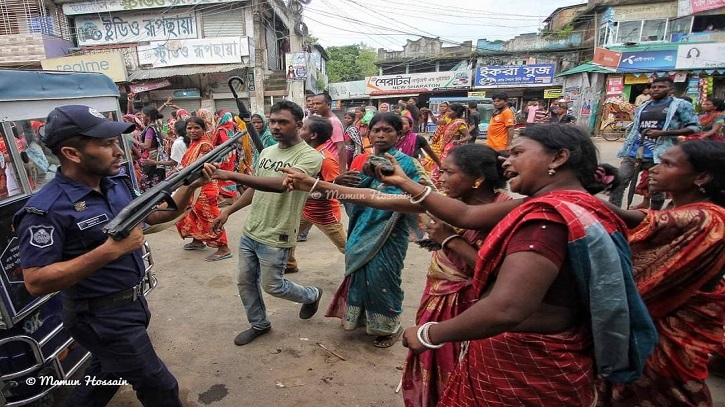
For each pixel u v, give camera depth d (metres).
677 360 1.76
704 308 1.72
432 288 1.88
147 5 15.32
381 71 28.78
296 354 2.84
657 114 4.82
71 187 1.62
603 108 19.11
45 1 15.12
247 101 16.31
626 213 1.70
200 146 4.83
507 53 24.92
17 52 14.46
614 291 1.08
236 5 15.45
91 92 2.80
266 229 2.70
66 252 1.61
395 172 1.51
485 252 1.21
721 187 1.76
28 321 2.15
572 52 23.78
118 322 1.73
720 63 17.08
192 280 4.06
